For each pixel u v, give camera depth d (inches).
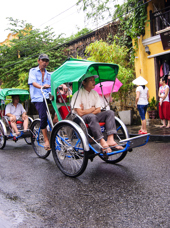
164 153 171.0
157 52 341.1
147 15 347.9
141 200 92.0
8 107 236.4
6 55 580.1
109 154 123.0
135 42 359.3
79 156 125.3
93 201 93.8
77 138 128.0
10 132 237.0
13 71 543.8
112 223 76.2
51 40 593.6
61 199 97.8
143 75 358.9
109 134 128.3
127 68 373.4
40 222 79.3
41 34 585.9
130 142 117.4
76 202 93.9
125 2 364.2
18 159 181.5
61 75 133.8
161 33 320.8
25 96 245.1
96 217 80.7
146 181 112.9
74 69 126.8
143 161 151.9
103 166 146.7
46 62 172.6
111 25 398.0
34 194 105.0
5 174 139.7
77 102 133.4
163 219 77.0
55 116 161.9
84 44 477.1
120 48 368.5
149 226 73.2
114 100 389.1
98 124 124.1
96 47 331.3
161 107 304.7
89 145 125.5
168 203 88.2
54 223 78.2
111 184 112.2
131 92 379.2
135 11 351.9
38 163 164.4
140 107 257.4
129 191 101.7
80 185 113.8
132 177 120.5
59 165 137.6
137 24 351.3
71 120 132.2
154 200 91.4
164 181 111.3
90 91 141.9
